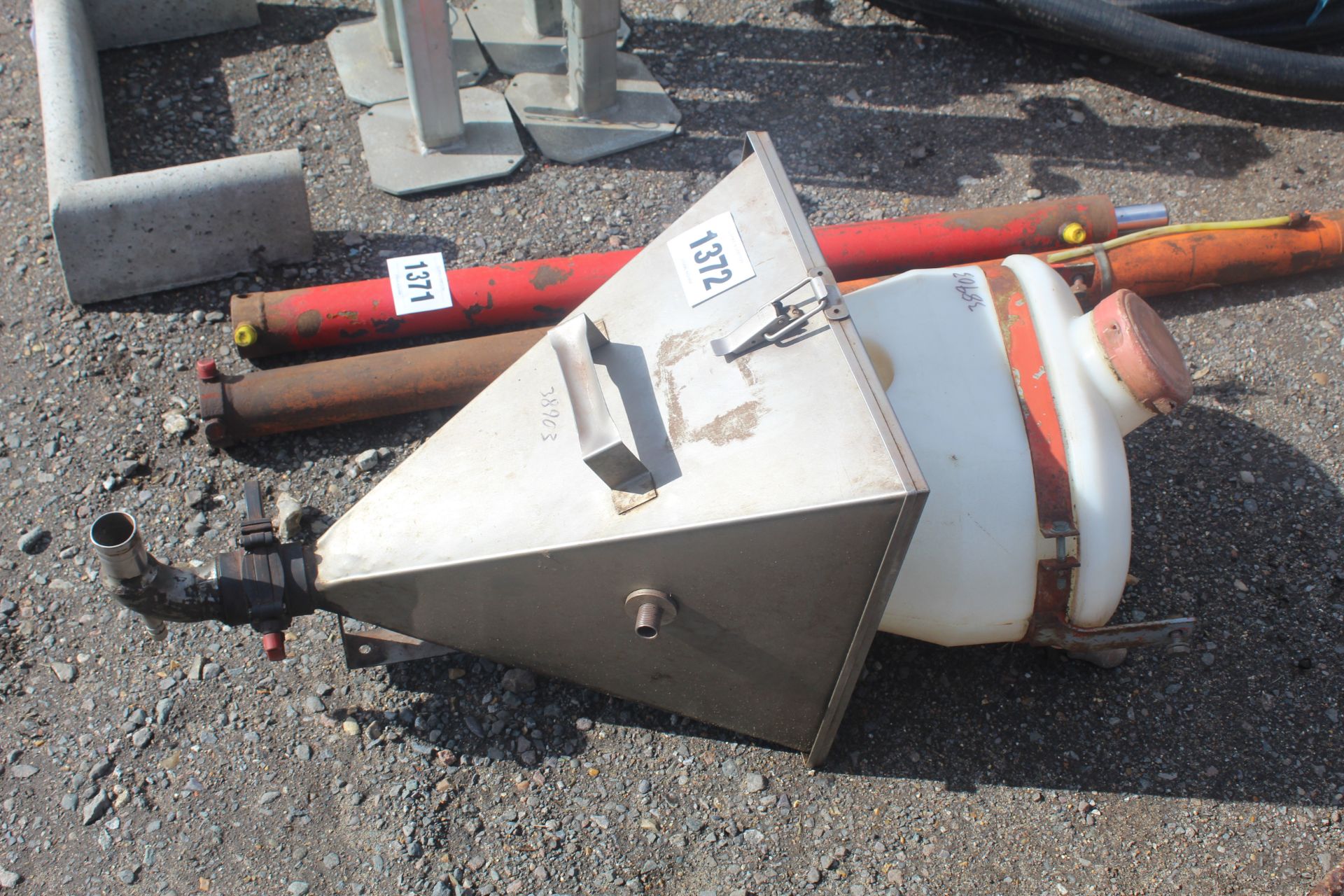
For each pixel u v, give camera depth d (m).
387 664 2.62
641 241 3.63
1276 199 3.83
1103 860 2.36
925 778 2.49
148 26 4.07
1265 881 2.33
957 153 3.97
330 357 3.27
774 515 1.82
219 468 2.99
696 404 2.04
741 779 2.48
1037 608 2.25
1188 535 2.93
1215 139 4.06
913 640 2.72
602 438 1.90
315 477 2.98
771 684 2.26
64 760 2.46
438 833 2.37
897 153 3.96
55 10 3.73
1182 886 2.33
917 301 2.35
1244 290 3.52
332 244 3.54
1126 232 3.52
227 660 2.62
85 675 2.60
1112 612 2.30
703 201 2.37
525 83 4.10
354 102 3.99
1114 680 2.65
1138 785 2.48
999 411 2.23
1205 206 3.80
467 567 2.08
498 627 2.26
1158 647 2.52
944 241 3.38
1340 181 3.89
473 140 3.85
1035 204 3.44
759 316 2.03
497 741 2.52
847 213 3.74
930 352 2.28
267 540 2.18
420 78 3.56
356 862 2.33
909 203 3.79
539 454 2.15
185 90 3.99
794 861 2.35
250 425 2.93
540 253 3.57
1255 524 2.95
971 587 2.22
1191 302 3.49
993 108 4.14
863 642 2.05
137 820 2.38
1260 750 2.54
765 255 2.19
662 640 2.18
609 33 3.76
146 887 2.28
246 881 2.29
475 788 2.45
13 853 2.32
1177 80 4.26
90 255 3.20
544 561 2.02
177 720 2.52
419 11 3.39
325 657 2.63
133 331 3.27
